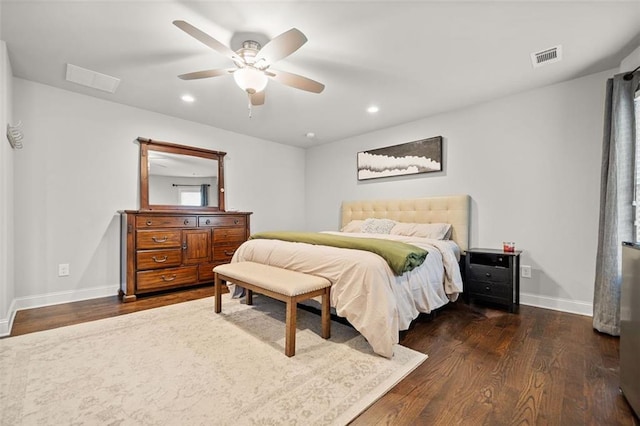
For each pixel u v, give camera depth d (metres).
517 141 3.15
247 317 2.61
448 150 3.70
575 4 1.81
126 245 3.17
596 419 1.31
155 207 3.70
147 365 1.77
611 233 2.26
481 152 3.41
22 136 2.58
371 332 1.89
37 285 2.93
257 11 1.89
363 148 4.71
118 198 3.46
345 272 2.11
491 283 2.93
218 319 2.56
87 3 1.82
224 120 4.07
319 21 2.00
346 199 4.97
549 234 2.94
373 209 4.39
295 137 4.92
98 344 2.05
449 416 1.34
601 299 2.31
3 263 2.22
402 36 2.16
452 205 3.53
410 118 3.95
